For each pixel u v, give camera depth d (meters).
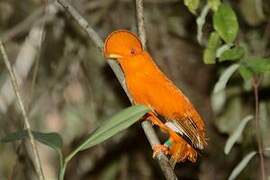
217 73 12.18
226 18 8.10
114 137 13.26
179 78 13.42
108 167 13.18
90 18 12.86
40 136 6.41
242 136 11.84
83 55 12.88
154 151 7.76
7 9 13.05
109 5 12.95
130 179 13.42
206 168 13.32
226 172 13.16
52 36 12.63
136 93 8.11
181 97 8.31
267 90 11.65
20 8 13.06
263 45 11.97
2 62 12.37
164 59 13.32
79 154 13.09
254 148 11.78
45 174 12.44
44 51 12.50
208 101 13.41
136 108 6.20
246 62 8.33
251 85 10.60
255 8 11.62
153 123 8.34
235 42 9.38
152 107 8.12
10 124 12.16
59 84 12.77
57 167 12.59
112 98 12.89
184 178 13.76
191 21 13.03
